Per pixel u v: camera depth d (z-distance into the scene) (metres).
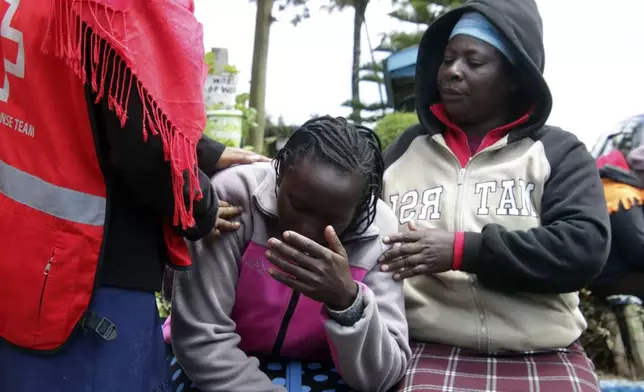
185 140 1.19
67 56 1.07
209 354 1.49
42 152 1.19
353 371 1.46
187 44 1.18
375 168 1.50
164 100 1.16
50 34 1.14
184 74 1.18
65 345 1.22
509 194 1.82
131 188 1.24
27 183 1.20
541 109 1.86
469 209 1.84
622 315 2.75
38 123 1.19
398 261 1.64
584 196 1.76
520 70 1.87
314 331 1.57
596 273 1.70
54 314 1.19
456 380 1.62
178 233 1.33
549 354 1.77
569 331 1.77
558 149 1.85
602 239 1.70
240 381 1.47
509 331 1.75
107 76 1.15
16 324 1.21
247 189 1.57
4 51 1.21
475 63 1.86
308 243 1.30
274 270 1.34
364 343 1.42
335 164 1.35
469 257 1.70
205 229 1.34
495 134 1.92
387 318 1.58
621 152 2.96
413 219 1.89
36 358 1.23
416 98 2.02
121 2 1.10
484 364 1.72
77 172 1.19
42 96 1.18
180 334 1.53
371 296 1.39
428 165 1.95
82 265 1.19
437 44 2.03
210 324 1.50
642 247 2.66
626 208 2.69
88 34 1.14
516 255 1.69
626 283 2.76
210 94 3.21
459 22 1.92
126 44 1.11
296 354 1.63
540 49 1.92
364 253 1.59
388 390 1.64
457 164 1.90
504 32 1.81
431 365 1.69
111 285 1.26
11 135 1.22
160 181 1.22
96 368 1.24
